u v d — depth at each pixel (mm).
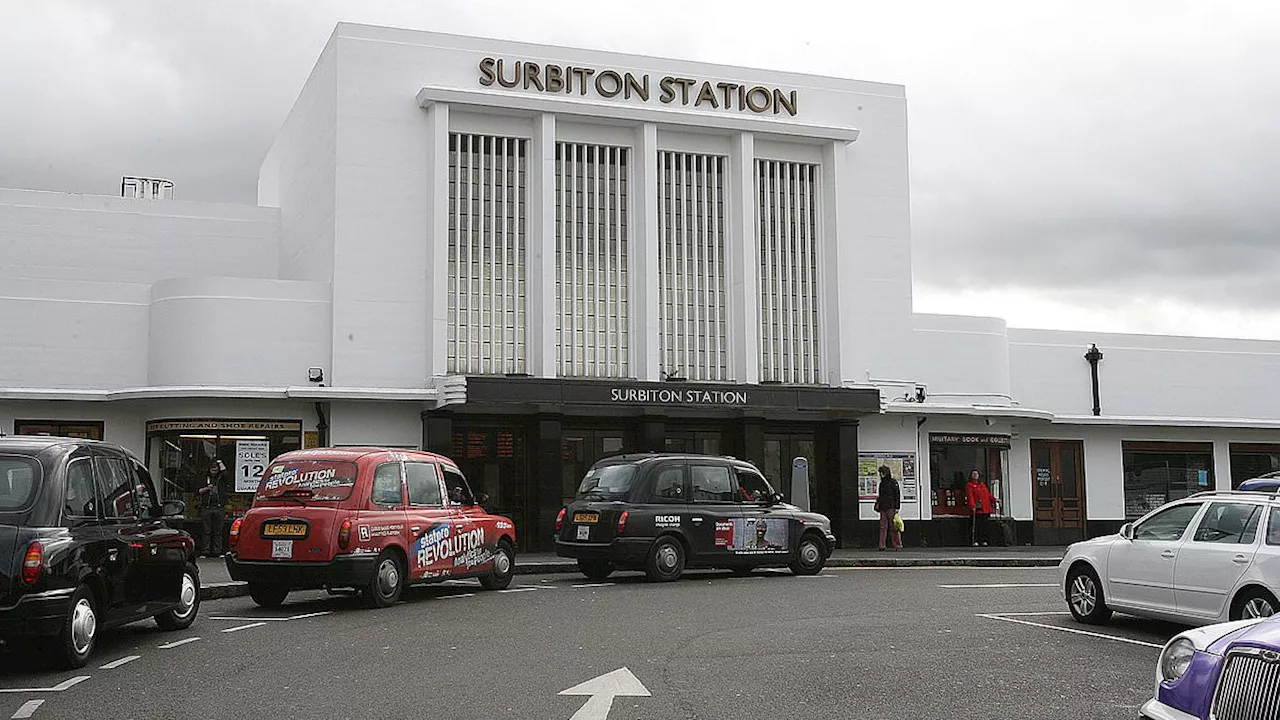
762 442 29625
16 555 10648
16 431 26109
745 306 29547
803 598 17328
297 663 11531
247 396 25734
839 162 31047
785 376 30344
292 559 15773
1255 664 7027
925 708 9555
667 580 20031
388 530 16344
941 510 31688
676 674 10906
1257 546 12750
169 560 13539
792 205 31125
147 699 9812
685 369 29344
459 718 9062
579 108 28562
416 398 26641
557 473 27812
